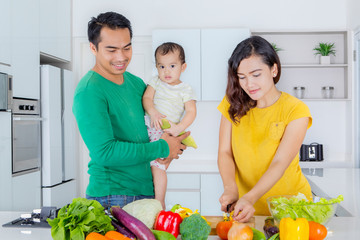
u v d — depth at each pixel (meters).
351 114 3.91
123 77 1.68
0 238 1.30
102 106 1.48
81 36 4.14
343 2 3.99
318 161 3.76
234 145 1.76
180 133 2.01
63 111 3.74
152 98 2.05
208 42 3.82
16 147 3.08
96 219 1.05
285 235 1.07
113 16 1.47
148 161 1.59
